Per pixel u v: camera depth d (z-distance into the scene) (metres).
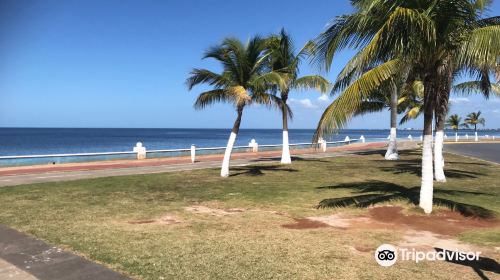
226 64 18.00
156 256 6.89
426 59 10.24
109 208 11.08
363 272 6.30
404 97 31.73
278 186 15.70
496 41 9.20
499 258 7.07
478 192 14.27
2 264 6.35
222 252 7.19
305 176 19.02
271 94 19.56
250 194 13.75
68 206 11.25
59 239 7.78
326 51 10.59
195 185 15.87
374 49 9.17
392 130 28.83
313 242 7.95
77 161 26.42
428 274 6.25
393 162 26.47
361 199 12.44
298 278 6.02
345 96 9.59
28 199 12.29
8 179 17.28
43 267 6.24
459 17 9.51
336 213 10.73
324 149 38.94
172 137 116.44
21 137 103.44
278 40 20.86
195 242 7.82
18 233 8.15
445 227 9.26
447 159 28.88
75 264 6.40
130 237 8.10
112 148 58.84
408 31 9.12
